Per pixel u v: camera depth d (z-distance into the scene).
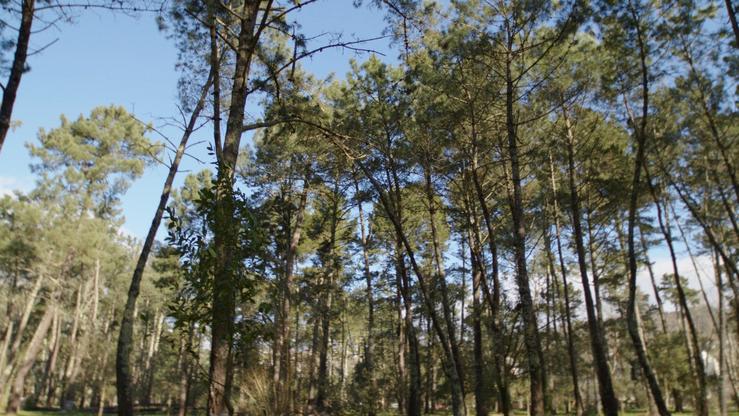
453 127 15.97
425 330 32.69
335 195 22.45
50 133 28.95
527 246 20.50
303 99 12.61
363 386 25.53
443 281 17.50
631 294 12.91
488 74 15.09
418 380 19.25
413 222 23.59
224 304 6.03
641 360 12.56
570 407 38.91
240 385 7.40
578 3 12.32
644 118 12.85
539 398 13.23
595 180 17.25
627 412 32.69
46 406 41.91
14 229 27.05
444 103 15.25
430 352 31.89
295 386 8.20
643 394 33.59
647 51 12.59
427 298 13.71
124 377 8.63
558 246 20.36
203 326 6.12
